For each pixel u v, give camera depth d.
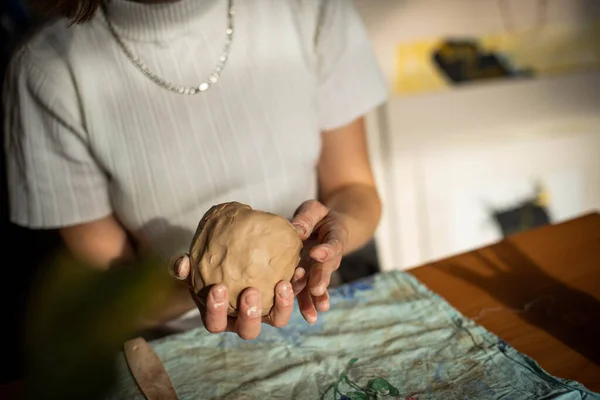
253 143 0.80
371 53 0.86
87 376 0.64
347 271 0.94
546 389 0.57
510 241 0.83
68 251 0.89
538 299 0.71
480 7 1.46
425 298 0.72
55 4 0.63
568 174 1.57
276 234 0.57
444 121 1.49
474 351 0.63
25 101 0.78
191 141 0.79
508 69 1.50
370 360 0.64
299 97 0.81
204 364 0.65
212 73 0.78
